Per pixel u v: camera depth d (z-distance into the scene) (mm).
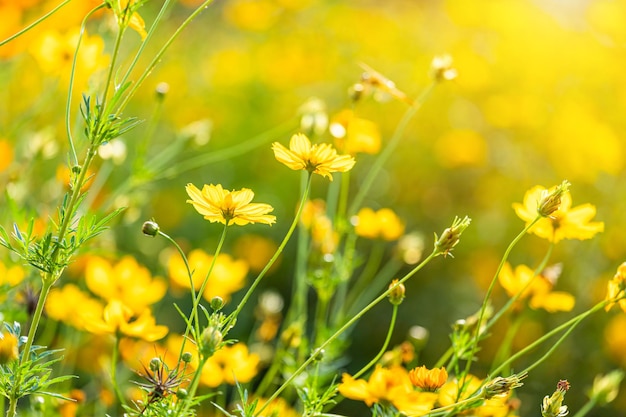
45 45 1595
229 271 1612
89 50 1537
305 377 1476
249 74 3121
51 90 1773
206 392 1658
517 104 2875
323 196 2750
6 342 1275
